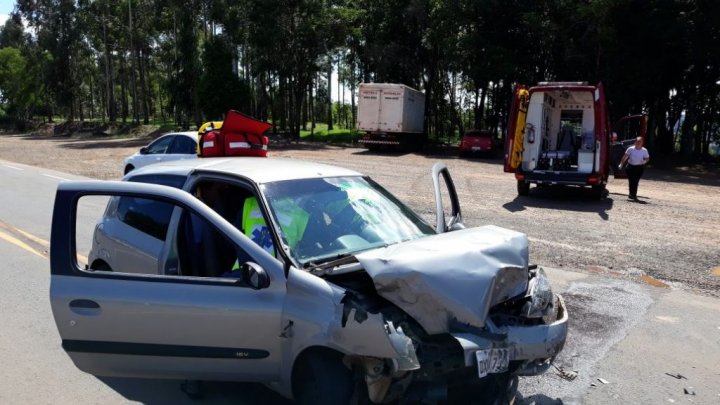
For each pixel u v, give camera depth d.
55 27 66.12
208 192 4.24
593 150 14.52
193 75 49.81
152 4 56.44
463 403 3.65
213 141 8.95
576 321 5.70
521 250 3.49
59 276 3.45
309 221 3.80
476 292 3.05
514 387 3.69
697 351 5.00
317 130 55.81
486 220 11.40
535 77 33.81
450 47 31.97
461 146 28.70
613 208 13.46
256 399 3.97
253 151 9.16
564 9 29.50
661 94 33.31
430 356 3.12
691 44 27.69
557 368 4.57
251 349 3.24
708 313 6.03
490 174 20.52
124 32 62.19
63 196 3.52
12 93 80.25
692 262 8.34
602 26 27.95
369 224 4.06
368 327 2.91
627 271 7.75
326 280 3.25
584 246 9.27
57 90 68.31
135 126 57.59
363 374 3.09
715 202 15.05
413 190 15.45
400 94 30.48
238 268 3.71
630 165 14.84
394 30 37.16
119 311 3.36
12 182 16.94
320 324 3.04
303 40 42.53
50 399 4.00
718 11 26.09
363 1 38.75
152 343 3.35
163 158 12.71
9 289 6.49
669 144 36.00
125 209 4.71
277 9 41.50
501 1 30.22
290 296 3.21
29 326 5.41
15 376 4.37
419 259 3.12
